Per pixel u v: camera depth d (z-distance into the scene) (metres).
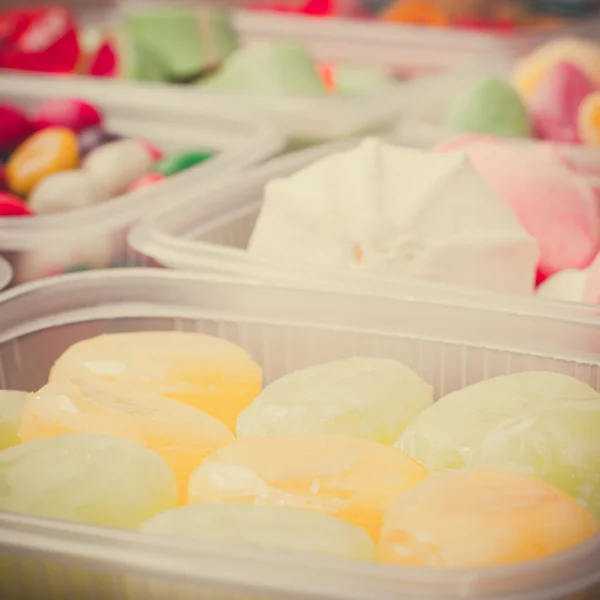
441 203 0.27
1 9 0.45
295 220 0.28
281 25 0.48
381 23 0.48
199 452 0.23
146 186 0.33
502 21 0.50
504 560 0.21
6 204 0.32
